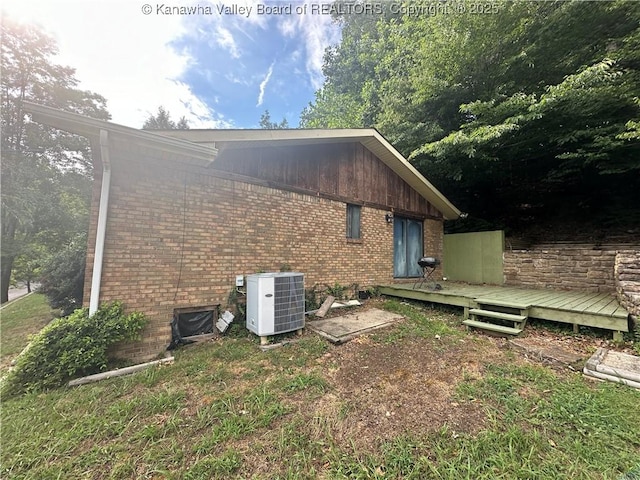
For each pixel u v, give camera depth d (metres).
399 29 11.63
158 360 3.43
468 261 8.37
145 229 3.77
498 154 9.48
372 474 1.65
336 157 6.48
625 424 2.02
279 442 1.92
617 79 6.09
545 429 2.00
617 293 4.68
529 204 11.52
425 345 3.76
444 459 1.74
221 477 1.64
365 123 14.10
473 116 9.61
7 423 2.16
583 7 6.49
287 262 5.41
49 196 10.23
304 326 4.30
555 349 3.50
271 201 5.21
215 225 4.44
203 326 4.27
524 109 7.26
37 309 7.21
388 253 7.62
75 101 11.40
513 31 7.60
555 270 6.60
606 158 7.60
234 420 2.15
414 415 2.21
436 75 9.55
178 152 3.66
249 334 4.22
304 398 2.49
